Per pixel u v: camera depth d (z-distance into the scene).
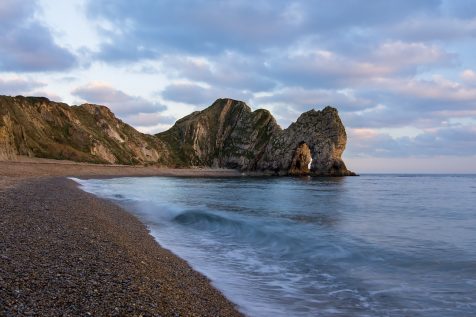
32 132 119.44
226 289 10.21
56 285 7.52
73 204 23.58
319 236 18.50
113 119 182.12
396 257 14.13
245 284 10.91
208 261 13.65
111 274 9.07
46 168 81.56
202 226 22.33
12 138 101.31
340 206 34.50
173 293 8.69
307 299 9.72
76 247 11.52
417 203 37.72
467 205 35.25
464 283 10.89
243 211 29.30
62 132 137.00
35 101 138.00
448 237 18.09
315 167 141.12
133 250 12.83
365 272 12.42
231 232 20.62
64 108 147.50
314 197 46.03
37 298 6.66
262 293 10.12
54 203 22.62
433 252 14.73
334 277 11.86
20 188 30.78
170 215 26.12
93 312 6.42
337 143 139.50
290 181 101.38
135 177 102.44
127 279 8.88
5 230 12.75
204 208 30.50
